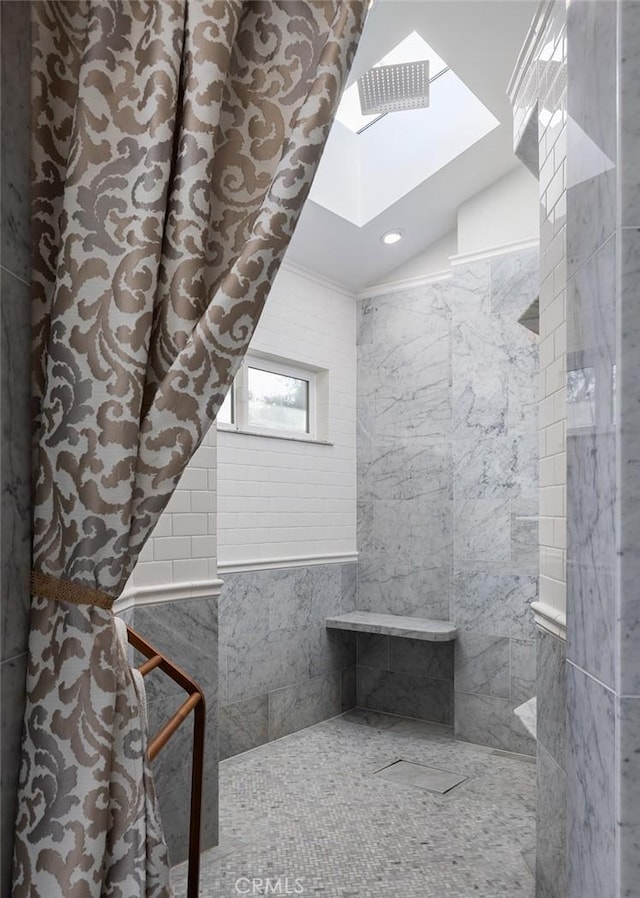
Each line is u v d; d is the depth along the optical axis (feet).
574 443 3.33
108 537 2.72
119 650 2.91
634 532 2.64
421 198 12.05
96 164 2.89
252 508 11.92
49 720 2.61
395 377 14.06
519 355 11.86
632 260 2.66
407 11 7.95
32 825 2.55
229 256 3.21
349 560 14.15
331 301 14.02
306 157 2.95
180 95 3.12
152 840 2.87
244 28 3.32
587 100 3.13
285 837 8.45
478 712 11.95
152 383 2.96
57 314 2.79
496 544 11.93
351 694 14.12
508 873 7.61
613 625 2.70
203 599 7.95
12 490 2.59
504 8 7.87
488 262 12.22
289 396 13.50
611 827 2.70
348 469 14.30
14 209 2.64
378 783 10.20
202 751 4.44
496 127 10.54
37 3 2.92
